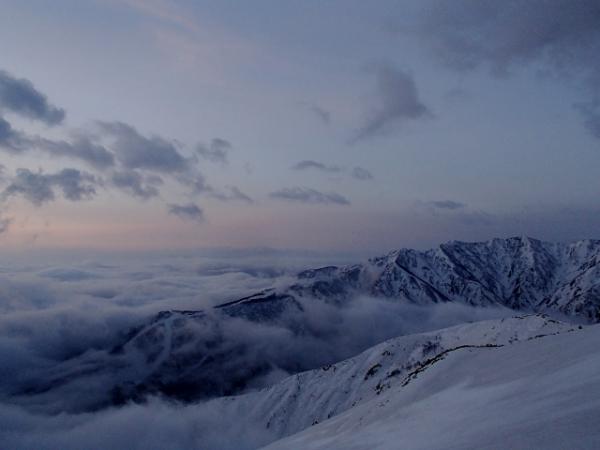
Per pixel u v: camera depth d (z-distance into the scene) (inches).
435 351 4815.5
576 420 342.3
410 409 915.4
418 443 518.3
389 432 717.9
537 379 625.9
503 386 700.7
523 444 331.6
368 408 1375.5
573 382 504.1
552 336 1057.5
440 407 770.2
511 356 1005.8
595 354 618.8
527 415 428.1
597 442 277.9
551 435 327.6
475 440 406.9
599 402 370.3
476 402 660.1
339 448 743.1
